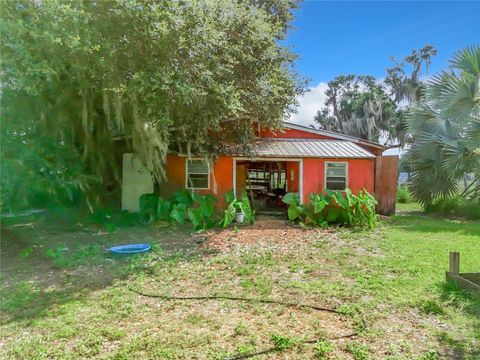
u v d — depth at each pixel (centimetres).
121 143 1044
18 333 345
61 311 397
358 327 349
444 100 1134
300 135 1333
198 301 428
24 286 485
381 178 1277
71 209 1015
